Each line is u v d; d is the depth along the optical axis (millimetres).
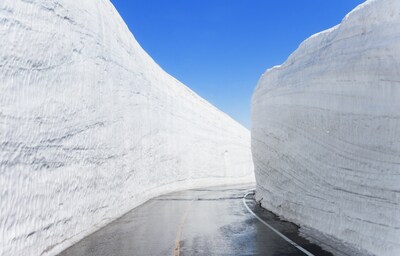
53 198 9234
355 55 8938
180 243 9516
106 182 14367
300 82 12977
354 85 8797
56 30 10703
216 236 10461
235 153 54625
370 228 7793
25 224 7707
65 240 9648
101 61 15430
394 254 6691
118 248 8953
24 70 8523
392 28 7734
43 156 8961
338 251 8023
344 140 9312
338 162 9664
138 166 21031
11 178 7371
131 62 22500
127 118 19312
